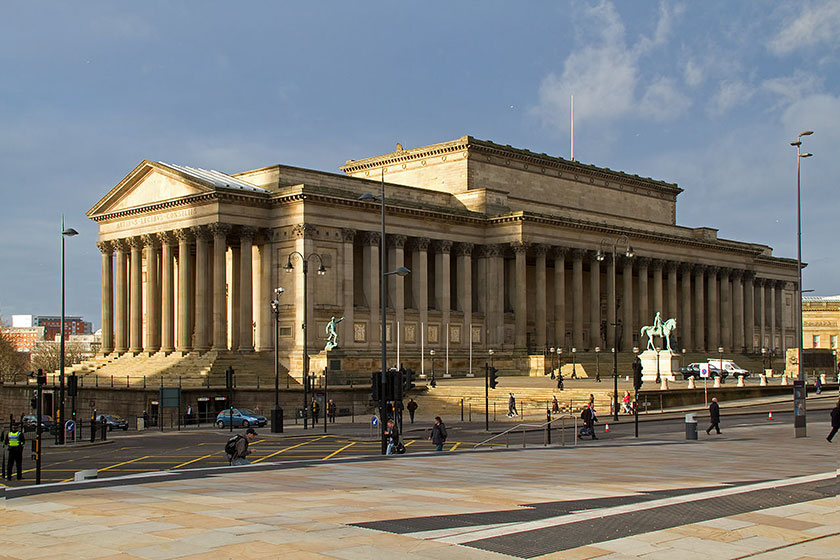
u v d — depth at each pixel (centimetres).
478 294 14138
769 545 2412
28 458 6688
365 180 13188
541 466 4597
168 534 2562
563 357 13825
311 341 11931
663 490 3497
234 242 12900
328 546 2386
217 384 11281
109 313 13812
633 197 17300
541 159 15438
